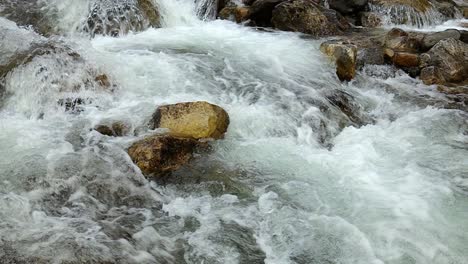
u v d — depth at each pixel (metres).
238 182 6.11
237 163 6.48
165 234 5.13
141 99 7.69
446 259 4.92
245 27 12.06
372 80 9.80
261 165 6.49
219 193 5.89
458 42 10.52
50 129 6.77
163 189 5.89
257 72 9.28
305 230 5.29
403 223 5.40
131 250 4.79
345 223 5.41
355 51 9.68
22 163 5.90
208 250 4.95
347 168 6.52
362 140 7.39
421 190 6.08
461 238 5.22
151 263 4.67
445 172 6.56
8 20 9.41
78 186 5.68
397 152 7.06
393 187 6.12
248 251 4.98
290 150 6.92
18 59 7.67
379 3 13.98
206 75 8.84
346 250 5.01
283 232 5.26
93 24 10.35
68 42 8.60
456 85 9.87
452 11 15.00
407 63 10.31
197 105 6.86
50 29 10.18
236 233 5.21
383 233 5.25
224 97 8.15
